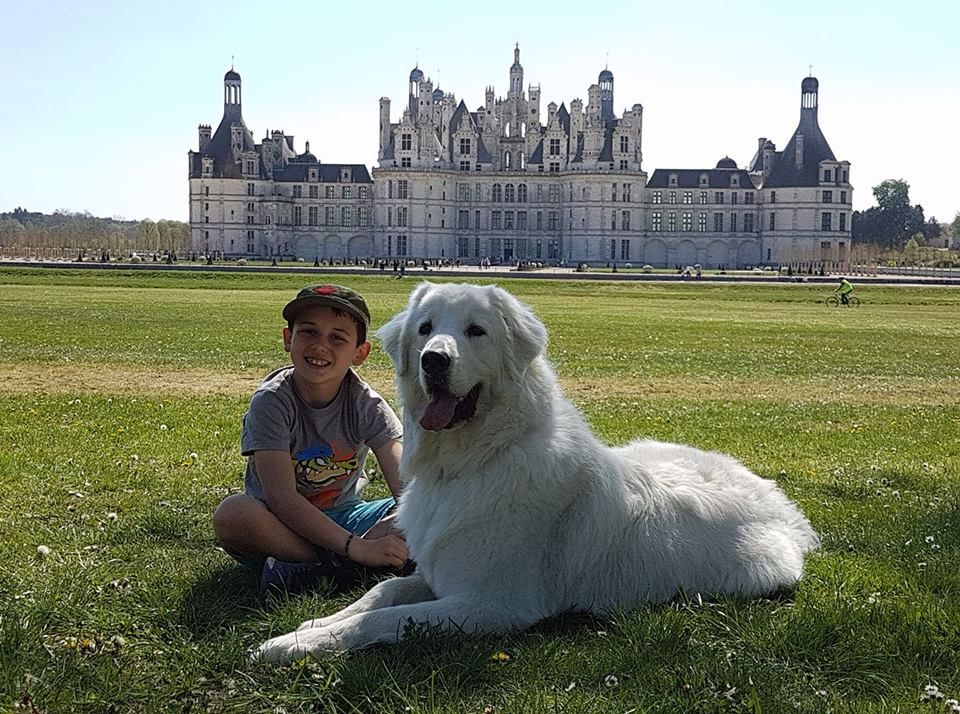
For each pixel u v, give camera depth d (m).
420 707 4.76
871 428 14.61
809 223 167.50
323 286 6.77
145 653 5.53
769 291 73.38
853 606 6.09
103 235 192.75
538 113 174.38
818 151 168.62
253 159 171.75
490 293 5.74
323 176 174.38
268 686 5.07
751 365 24.44
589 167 166.75
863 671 5.25
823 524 8.53
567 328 36.50
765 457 12.00
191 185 171.88
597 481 6.03
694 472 6.88
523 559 5.77
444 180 169.38
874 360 26.34
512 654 5.36
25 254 144.88
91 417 14.18
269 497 6.61
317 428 6.95
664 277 91.38
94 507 8.87
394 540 6.60
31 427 13.16
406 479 6.15
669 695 4.94
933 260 145.12
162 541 7.79
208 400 16.38
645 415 15.53
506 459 5.71
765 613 5.95
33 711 4.77
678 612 5.76
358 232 174.62
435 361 5.40
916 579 6.84
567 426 6.12
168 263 107.56
